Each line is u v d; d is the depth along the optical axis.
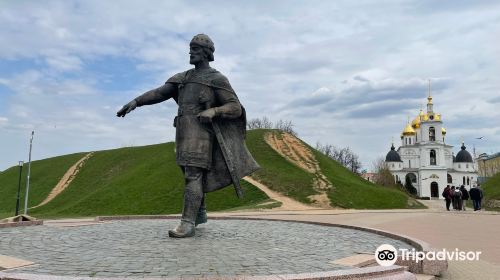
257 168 11.97
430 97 121.56
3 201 64.81
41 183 68.75
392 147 129.50
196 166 11.08
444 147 123.00
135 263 7.78
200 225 15.05
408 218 26.62
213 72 11.77
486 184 62.28
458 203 38.22
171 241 10.38
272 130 73.62
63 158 81.38
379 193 49.53
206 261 8.04
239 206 43.53
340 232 13.63
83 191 62.06
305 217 24.94
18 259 8.04
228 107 11.30
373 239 11.96
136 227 13.80
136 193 51.16
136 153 73.62
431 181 117.44
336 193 46.78
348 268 7.80
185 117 11.33
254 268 7.60
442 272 8.61
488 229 19.34
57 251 9.02
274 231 13.43
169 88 12.00
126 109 11.73
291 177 51.66
